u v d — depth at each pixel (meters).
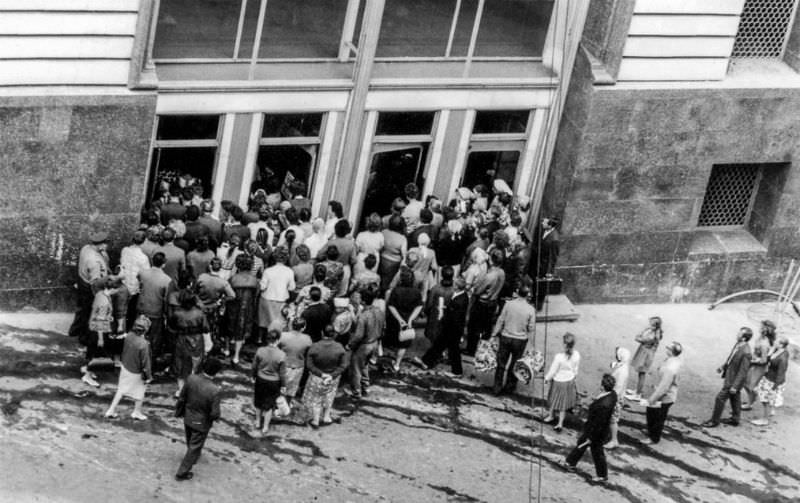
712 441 22.48
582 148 24.84
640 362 22.84
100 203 22.27
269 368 19.91
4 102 21.03
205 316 20.55
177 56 22.56
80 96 21.39
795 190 26.55
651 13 24.06
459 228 23.67
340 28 23.41
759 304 27.03
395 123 24.55
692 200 25.95
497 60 24.72
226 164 23.61
